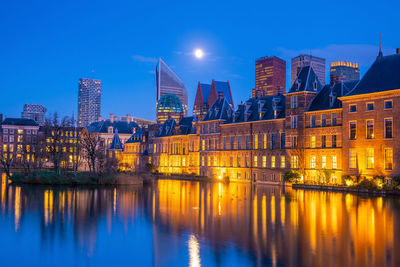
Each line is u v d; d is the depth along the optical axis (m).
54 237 29.34
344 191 63.12
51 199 50.41
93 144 88.44
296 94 79.12
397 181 57.84
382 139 63.19
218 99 110.38
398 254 24.08
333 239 27.73
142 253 25.22
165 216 37.44
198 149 113.88
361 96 66.25
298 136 78.38
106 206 44.09
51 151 89.31
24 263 23.53
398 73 63.03
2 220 35.62
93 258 24.38
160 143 137.38
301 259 23.25
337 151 71.69
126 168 122.19
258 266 22.20
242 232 30.22
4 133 158.38
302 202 47.31
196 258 23.92
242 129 94.56
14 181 78.44
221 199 50.88
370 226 31.98
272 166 85.44
